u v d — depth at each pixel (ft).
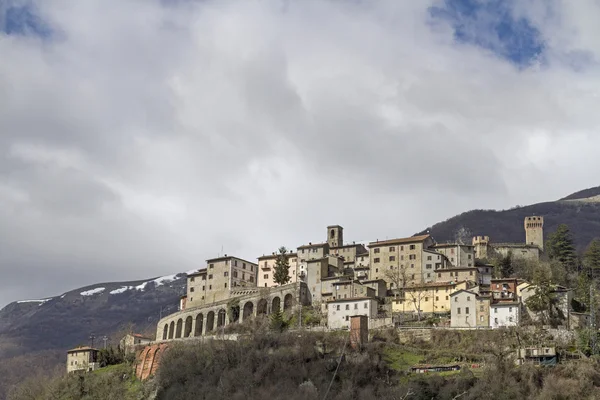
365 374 600.39
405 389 548.72
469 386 549.54
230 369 638.94
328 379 595.47
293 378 605.31
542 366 576.20
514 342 634.02
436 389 551.18
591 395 526.57
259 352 652.89
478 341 649.20
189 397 617.62
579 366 569.64
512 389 535.19
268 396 572.92
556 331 645.51
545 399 518.78
